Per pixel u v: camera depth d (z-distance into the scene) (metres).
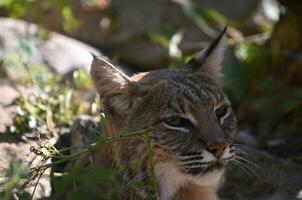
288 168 9.95
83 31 15.77
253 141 11.71
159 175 8.10
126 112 8.17
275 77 13.37
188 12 13.68
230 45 13.66
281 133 12.23
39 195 8.38
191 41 15.66
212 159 7.81
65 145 10.01
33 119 10.06
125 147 8.05
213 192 8.66
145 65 15.62
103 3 15.91
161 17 16.00
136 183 7.83
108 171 7.34
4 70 12.55
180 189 8.36
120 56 15.60
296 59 12.96
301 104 12.72
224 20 14.68
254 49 13.38
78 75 12.18
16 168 7.34
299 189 9.58
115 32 15.80
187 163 7.94
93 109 10.95
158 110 8.01
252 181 9.84
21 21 15.15
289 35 13.14
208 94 8.16
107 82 8.14
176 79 8.29
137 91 8.14
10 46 13.62
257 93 13.40
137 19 15.91
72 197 7.64
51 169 8.86
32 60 13.32
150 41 15.66
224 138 7.86
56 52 13.91
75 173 7.41
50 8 15.57
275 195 9.45
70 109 10.95
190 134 7.95
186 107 7.99
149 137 7.68
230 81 11.55
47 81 11.82
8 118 10.25
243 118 13.26
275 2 15.67
